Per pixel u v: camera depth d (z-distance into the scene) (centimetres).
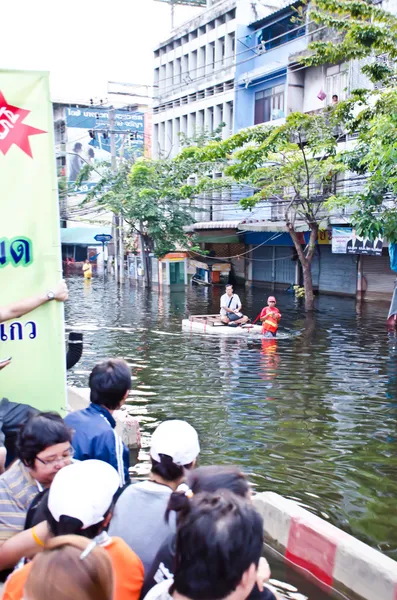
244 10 3195
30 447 329
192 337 1717
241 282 3553
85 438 391
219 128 3117
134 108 4962
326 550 460
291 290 3073
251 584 204
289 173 2231
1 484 345
